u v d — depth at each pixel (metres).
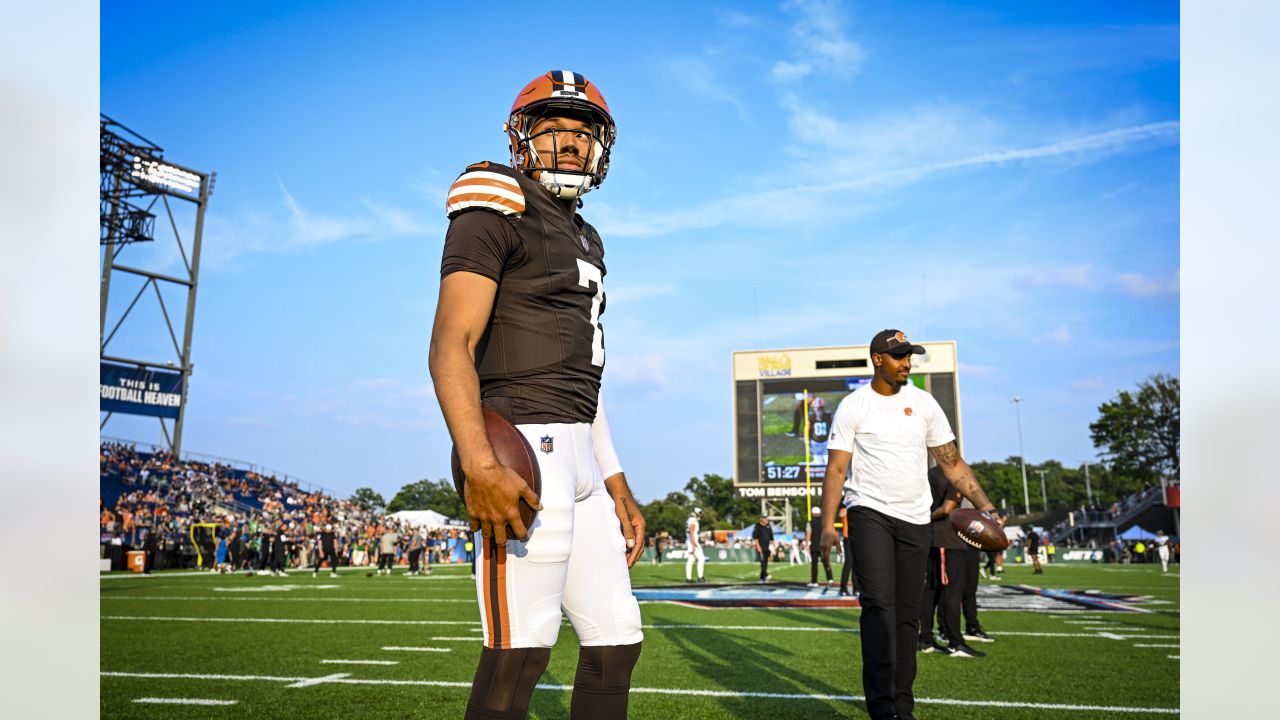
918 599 3.84
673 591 13.70
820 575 20.94
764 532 17.53
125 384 37.75
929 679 5.12
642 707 4.21
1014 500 85.75
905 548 3.85
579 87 2.06
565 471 1.92
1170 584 16.09
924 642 6.48
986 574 22.11
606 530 2.17
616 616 2.14
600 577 2.13
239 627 8.30
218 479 40.31
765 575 17.47
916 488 3.88
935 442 4.22
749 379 36.84
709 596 12.27
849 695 4.55
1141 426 52.47
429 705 4.34
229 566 25.33
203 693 4.68
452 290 1.78
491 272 1.82
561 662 5.79
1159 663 5.75
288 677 5.24
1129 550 38.31
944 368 35.72
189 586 16.28
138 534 26.94
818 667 5.53
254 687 4.87
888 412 3.95
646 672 5.33
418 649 6.60
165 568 27.05
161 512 31.17
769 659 5.90
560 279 1.97
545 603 1.88
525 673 1.86
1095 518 51.31
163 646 6.79
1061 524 56.84
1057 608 10.34
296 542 29.95
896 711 3.77
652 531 86.06
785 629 7.84
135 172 36.31
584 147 2.07
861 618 3.79
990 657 6.05
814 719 3.96
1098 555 37.09
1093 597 12.09
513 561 1.85
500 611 1.85
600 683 2.14
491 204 1.86
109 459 35.91
